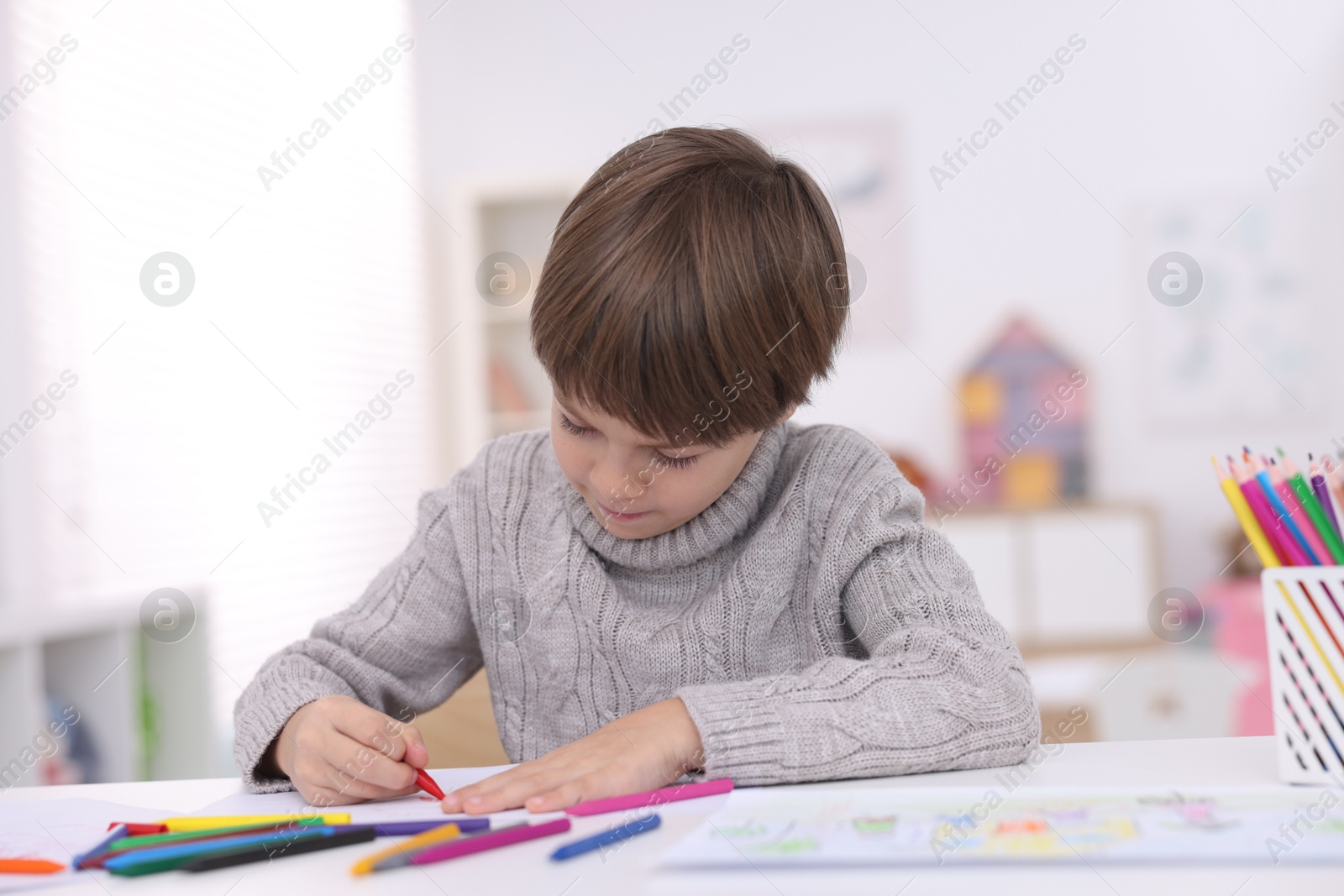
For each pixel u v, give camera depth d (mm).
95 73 2494
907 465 3359
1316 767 577
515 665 953
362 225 3453
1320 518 586
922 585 799
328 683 831
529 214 3537
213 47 2883
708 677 883
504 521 968
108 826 622
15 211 2271
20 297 2271
